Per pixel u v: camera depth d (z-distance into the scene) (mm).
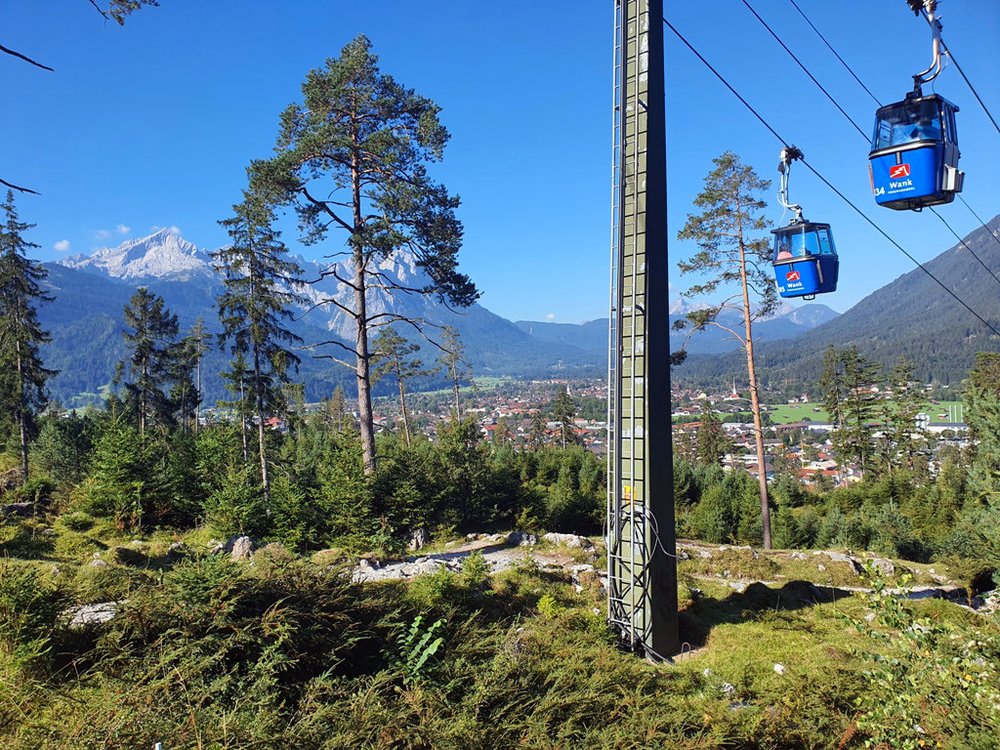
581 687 7191
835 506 41094
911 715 4598
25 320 30922
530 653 7863
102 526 17703
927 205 9266
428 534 20219
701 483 43156
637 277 9891
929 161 8844
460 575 11039
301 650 6770
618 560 10055
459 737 5641
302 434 43250
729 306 24438
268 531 18484
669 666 9000
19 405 30219
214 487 20719
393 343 40906
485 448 27016
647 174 9758
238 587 7055
